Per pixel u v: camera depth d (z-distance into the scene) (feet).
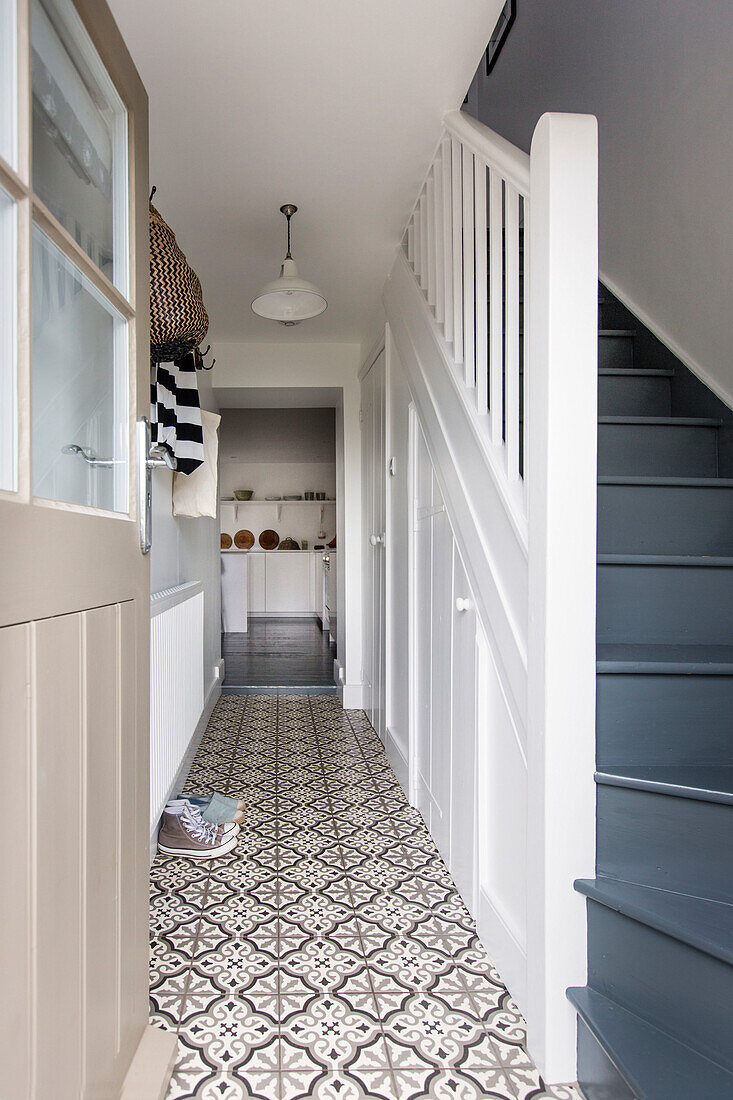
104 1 3.64
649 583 5.23
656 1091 3.41
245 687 16.43
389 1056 4.60
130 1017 4.04
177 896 6.80
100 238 3.81
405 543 9.61
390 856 7.69
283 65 5.64
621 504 5.98
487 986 5.39
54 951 2.83
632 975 4.13
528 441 4.62
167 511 9.29
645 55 8.08
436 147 6.98
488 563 5.62
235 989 5.32
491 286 5.61
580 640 4.29
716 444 6.91
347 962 5.70
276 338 13.88
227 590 27.30
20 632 2.56
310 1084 4.35
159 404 7.50
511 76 12.62
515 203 5.09
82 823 3.17
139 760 4.21
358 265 10.08
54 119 3.10
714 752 4.58
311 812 8.95
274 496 32.55
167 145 6.88
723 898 4.15
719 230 6.79
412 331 8.64
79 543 3.18
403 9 5.05
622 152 8.64
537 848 4.42
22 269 2.60
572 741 4.29
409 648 9.20
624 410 7.58
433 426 7.69
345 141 6.84
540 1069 4.41
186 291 5.62
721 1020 3.69
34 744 2.65
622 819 4.33
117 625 3.74
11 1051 2.43
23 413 2.62
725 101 6.64
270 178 7.53
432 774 8.10
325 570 27.73
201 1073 4.42
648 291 8.11
